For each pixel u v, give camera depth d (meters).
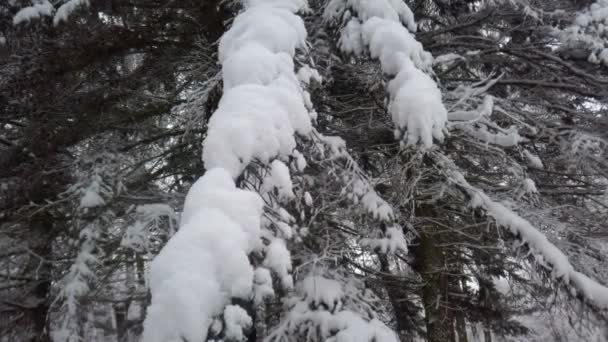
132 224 5.34
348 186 4.21
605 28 5.20
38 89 5.31
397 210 4.68
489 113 4.06
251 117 2.53
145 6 5.73
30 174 5.41
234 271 1.85
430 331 5.46
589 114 6.27
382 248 4.09
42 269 6.16
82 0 4.97
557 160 6.40
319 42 4.71
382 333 3.34
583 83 5.70
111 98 5.73
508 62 6.07
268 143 2.52
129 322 6.91
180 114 6.02
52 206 5.88
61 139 5.38
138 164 6.48
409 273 7.30
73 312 4.97
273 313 3.97
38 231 6.30
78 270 5.13
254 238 2.09
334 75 5.39
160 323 1.64
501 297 6.85
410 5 6.61
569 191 6.33
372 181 4.40
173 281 1.72
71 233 5.59
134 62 7.80
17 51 5.51
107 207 5.48
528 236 4.18
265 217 2.50
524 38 6.20
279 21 3.47
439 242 5.82
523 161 5.85
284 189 2.54
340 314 3.49
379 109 5.12
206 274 1.77
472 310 6.95
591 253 5.51
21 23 5.04
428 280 5.53
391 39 3.65
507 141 4.31
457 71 7.02
